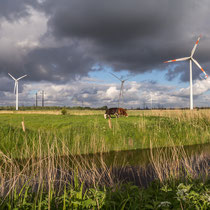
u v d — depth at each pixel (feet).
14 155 28.55
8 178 17.31
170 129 43.83
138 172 20.06
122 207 10.51
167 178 16.35
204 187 13.21
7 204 10.93
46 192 13.34
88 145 33.96
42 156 27.89
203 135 43.32
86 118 56.85
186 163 19.67
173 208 10.57
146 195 11.76
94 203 10.66
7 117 60.59
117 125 43.42
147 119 51.93
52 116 64.28
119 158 28.25
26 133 35.65
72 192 11.75
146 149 34.96
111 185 15.30
